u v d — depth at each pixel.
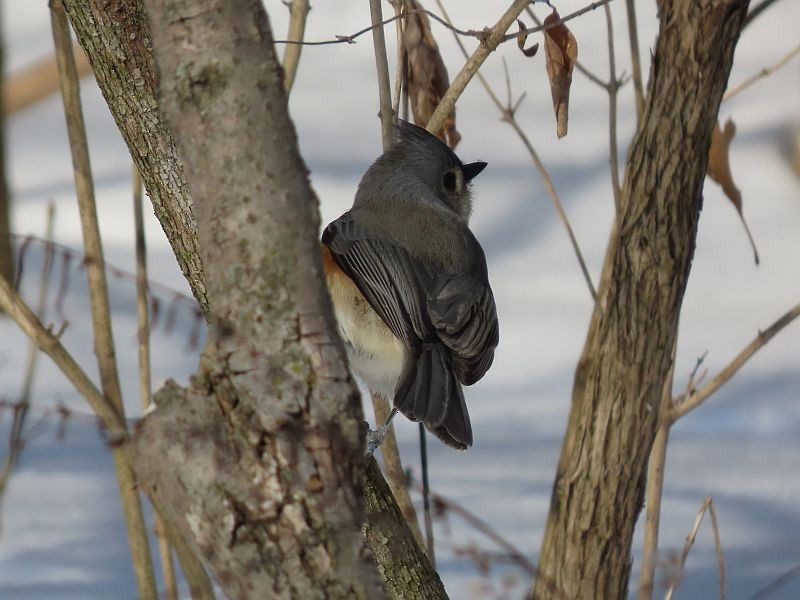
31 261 15.70
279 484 4.11
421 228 8.62
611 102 7.48
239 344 4.14
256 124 4.09
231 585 4.16
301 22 7.83
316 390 4.14
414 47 8.73
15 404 8.38
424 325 8.28
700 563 9.95
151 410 4.21
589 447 7.00
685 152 6.58
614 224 7.50
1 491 8.73
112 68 6.82
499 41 6.98
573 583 7.07
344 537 4.16
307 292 4.15
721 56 6.49
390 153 8.90
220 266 4.16
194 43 4.09
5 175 15.14
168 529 7.66
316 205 4.36
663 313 6.76
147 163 6.87
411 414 7.77
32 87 16.86
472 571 9.51
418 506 8.39
